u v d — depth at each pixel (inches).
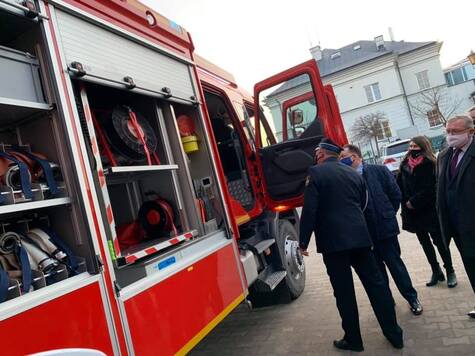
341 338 152.0
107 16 106.2
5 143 94.0
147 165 117.7
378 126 1574.8
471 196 124.3
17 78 81.6
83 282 79.8
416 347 134.7
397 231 161.3
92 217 85.9
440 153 139.8
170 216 123.9
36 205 78.7
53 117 86.8
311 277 242.4
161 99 127.3
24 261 77.3
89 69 96.0
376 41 1754.4
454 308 158.2
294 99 216.4
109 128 113.3
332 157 148.7
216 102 199.8
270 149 203.8
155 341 93.1
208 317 115.7
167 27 133.1
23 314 67.4
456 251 238.5
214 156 144.9
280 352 150.8
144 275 99.6
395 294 188.9
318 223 140.7
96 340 78.6
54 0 89.5
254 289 171.6
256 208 196.5
